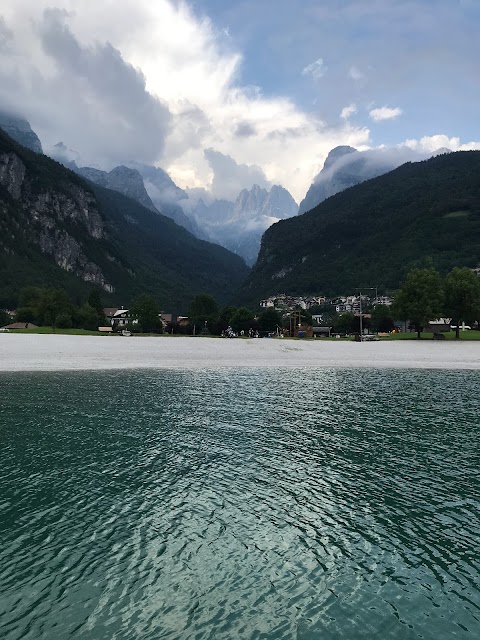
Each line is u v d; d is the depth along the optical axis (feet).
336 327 577.43
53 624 30.42
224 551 39.60
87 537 41.39
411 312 339.36
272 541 41.45
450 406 98.73
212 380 131.23
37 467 58.29
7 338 293.23
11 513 45.70
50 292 493.36
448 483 55.62
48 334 371.76
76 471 57.21
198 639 29.32
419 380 137.59
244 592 34.12
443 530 44.11
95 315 532.73
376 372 156.04
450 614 32.19
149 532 42.52
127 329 545.85
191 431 76.28
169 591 34.01
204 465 60.49
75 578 35.29
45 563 37.19
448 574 37.01
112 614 31.45
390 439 73.46
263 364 176.14
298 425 81.56
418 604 33.24
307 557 39.01
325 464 61.67
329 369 163.43
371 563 38.34
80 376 134.82
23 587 34.09
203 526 43.96
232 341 347.36
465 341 339.36
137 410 90.48
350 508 48.57
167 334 523.29
